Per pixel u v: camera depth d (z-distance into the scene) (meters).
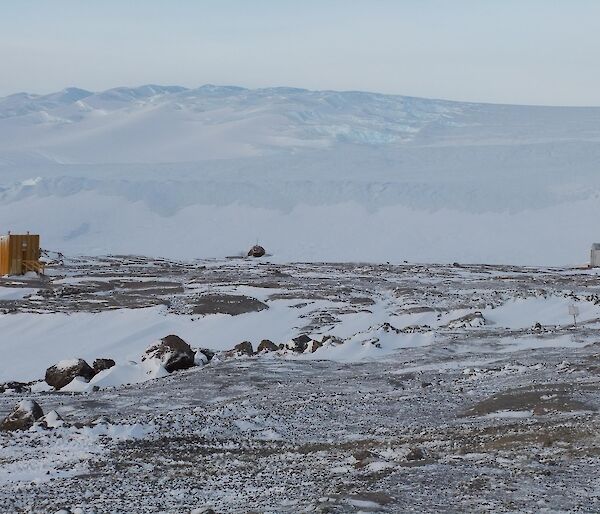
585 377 41.91
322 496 20.47
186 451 30.53
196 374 52.50
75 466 28.05
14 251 107.31
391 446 29.09
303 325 79.38
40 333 78.50
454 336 65.12
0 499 23.91
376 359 57.03
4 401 45.91
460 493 20.14
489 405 35.75
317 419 36.72
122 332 78.25
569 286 97.69
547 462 23.22
